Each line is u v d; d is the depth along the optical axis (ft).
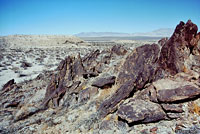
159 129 17.12
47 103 31.71
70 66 39.29
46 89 36.14
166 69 24.84
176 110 17.87
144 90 23.22
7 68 77.56
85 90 30.94
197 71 22.33
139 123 18.74
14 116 30.19
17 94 39.45
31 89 41.27
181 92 18.86
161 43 31.17
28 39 255.70
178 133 15.80
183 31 24.57
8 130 25.84
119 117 20.70
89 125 22.47
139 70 26.21
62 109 29.81
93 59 54.29
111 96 25.89
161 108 18.99
